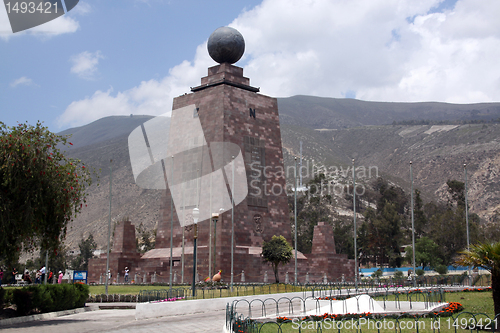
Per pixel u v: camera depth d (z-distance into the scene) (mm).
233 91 68562
